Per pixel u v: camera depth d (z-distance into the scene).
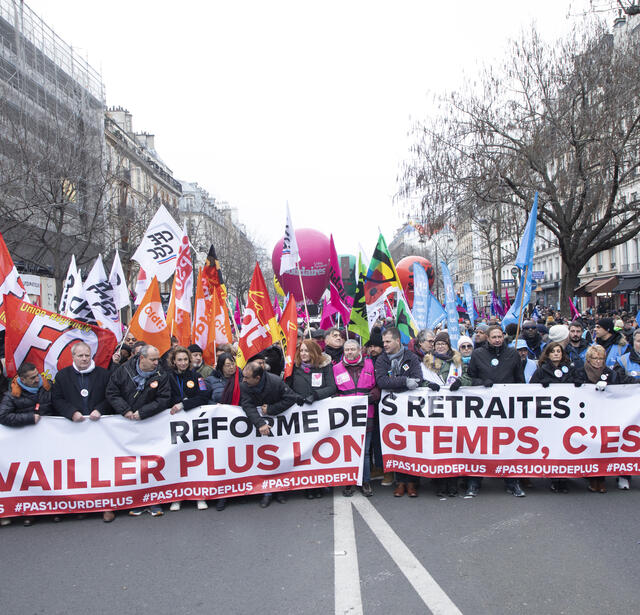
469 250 59.69
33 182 16.61
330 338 7.20
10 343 6.20
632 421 6.21
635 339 7.18
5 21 20.78
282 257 8.52
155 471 5.90
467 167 18.78
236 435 6.07
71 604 3.96
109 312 7.57
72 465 5.76
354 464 6.24
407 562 4.42
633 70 16.62
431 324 10.73
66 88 21.59
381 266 9.23
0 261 6.57
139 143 43.81
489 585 4.01
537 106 18.08
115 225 21.42
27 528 5.57
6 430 5.67
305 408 6.20
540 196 18.81
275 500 6.21
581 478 6.83
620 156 17.62
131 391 5.86
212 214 65.94
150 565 4.55
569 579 4.07
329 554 4.62
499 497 6.09
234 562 4.54
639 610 3.64
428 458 6.18
